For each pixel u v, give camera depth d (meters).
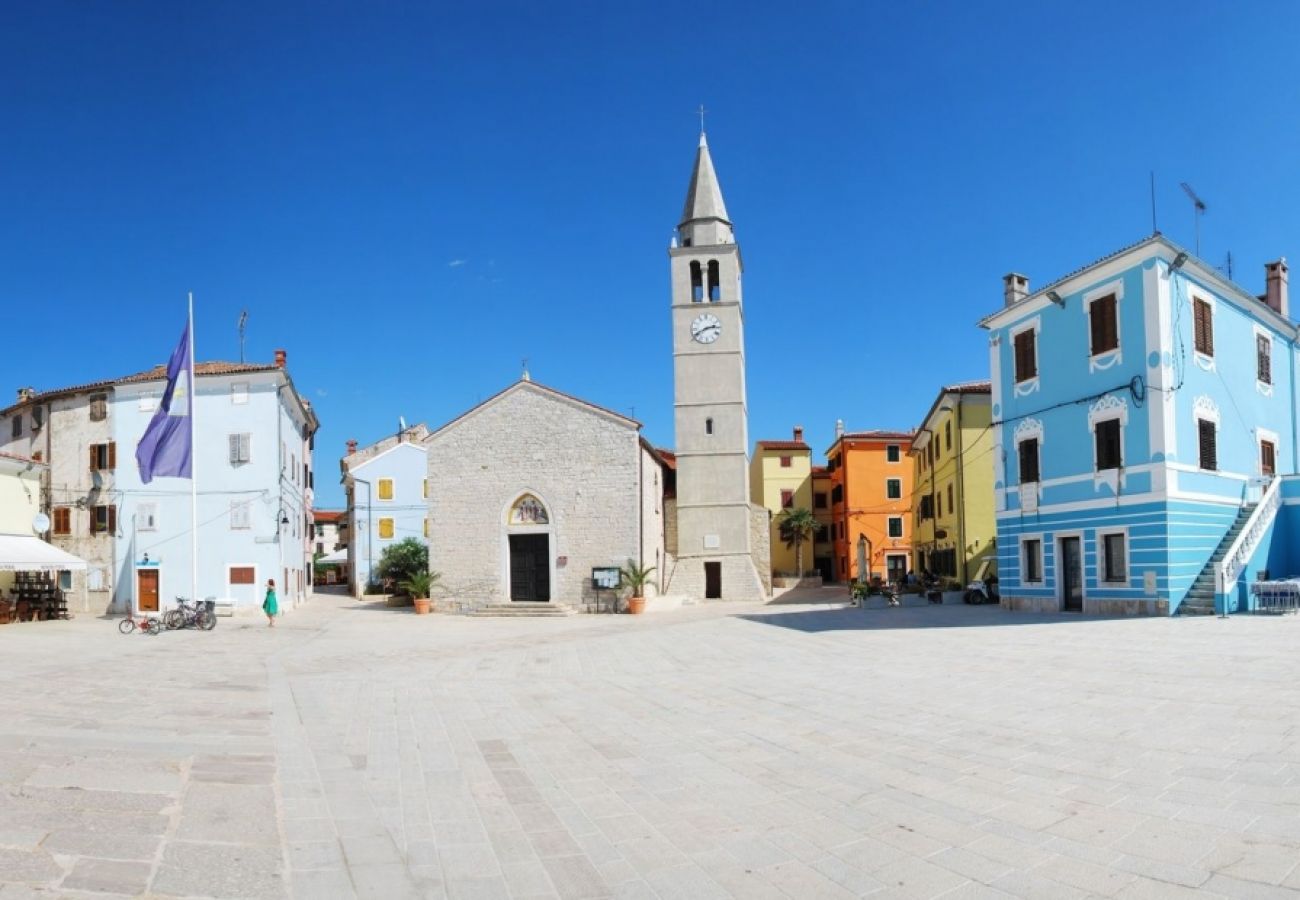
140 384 42.94
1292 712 10.77
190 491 42.44
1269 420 30.17
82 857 6.40
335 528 94.69
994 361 31.92
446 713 13.73
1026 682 14.25
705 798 8.57
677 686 15.99
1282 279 32.03
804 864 6.71
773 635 24.75
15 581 39.22
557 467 42.81
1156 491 24.86
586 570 41.97
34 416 44.72
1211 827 6.97
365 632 31.66
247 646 26.00
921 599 39.66
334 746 11.09
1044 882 6.12
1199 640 18.31
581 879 6.54
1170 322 25.41
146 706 13.70
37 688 15.61
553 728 12.36
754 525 52.31
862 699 13.53
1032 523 29.70
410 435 69.81
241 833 7.26
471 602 42.91
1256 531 26.03
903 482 67.31
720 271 50.22
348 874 6.54
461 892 6.28
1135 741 9.84
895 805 8.05
